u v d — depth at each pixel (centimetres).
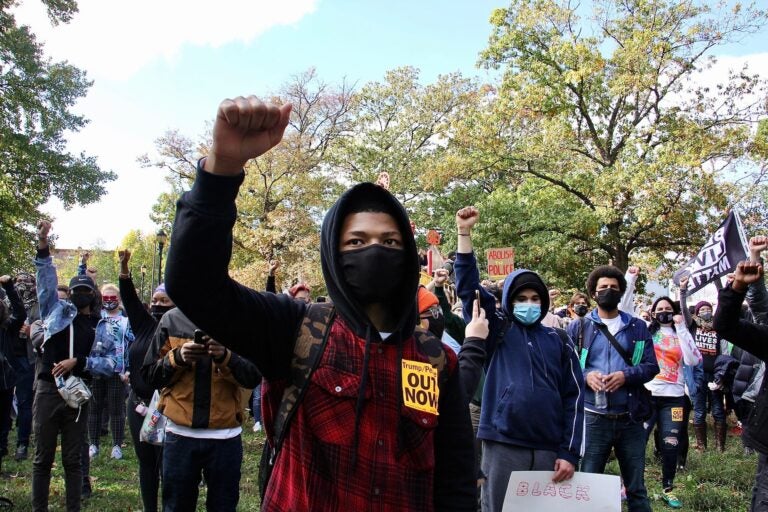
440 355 188
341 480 161
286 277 2852
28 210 2336
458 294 425
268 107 137
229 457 434
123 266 500
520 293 430
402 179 3228
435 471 186
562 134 2225
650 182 1952
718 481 766
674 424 688
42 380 536
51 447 533
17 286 963
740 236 782
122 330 729
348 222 182
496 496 404
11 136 2258
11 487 670
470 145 2358
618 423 509
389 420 168
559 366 420
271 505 168
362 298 179
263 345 166
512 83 2283
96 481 709
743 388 722
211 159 142
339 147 3328
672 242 2197
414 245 183
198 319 153
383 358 173
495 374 418
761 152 1961
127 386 825
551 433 401
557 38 2231
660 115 2184
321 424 164
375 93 3525
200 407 422
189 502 428
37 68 2250
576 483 384
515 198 2350
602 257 2381
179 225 144
